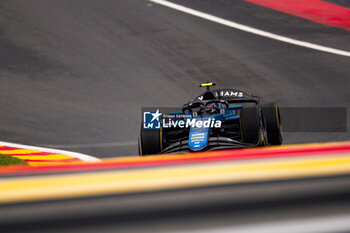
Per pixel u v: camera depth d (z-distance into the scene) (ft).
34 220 16.69
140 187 19.60
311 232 15.14
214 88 169.17
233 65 188.75
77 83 177.06
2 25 231.30
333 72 173.88
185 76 181.27
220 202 17.61
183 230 15.75
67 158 111.14
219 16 242.99
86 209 17.46
